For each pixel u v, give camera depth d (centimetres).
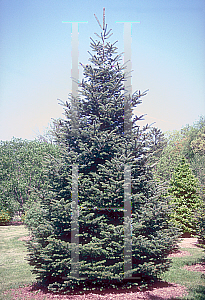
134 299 624
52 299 638
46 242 712
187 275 845
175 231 770
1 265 1052
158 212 702
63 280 698
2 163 2364
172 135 3278
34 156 2350
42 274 708
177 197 1648
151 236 711
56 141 802
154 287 727
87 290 691
